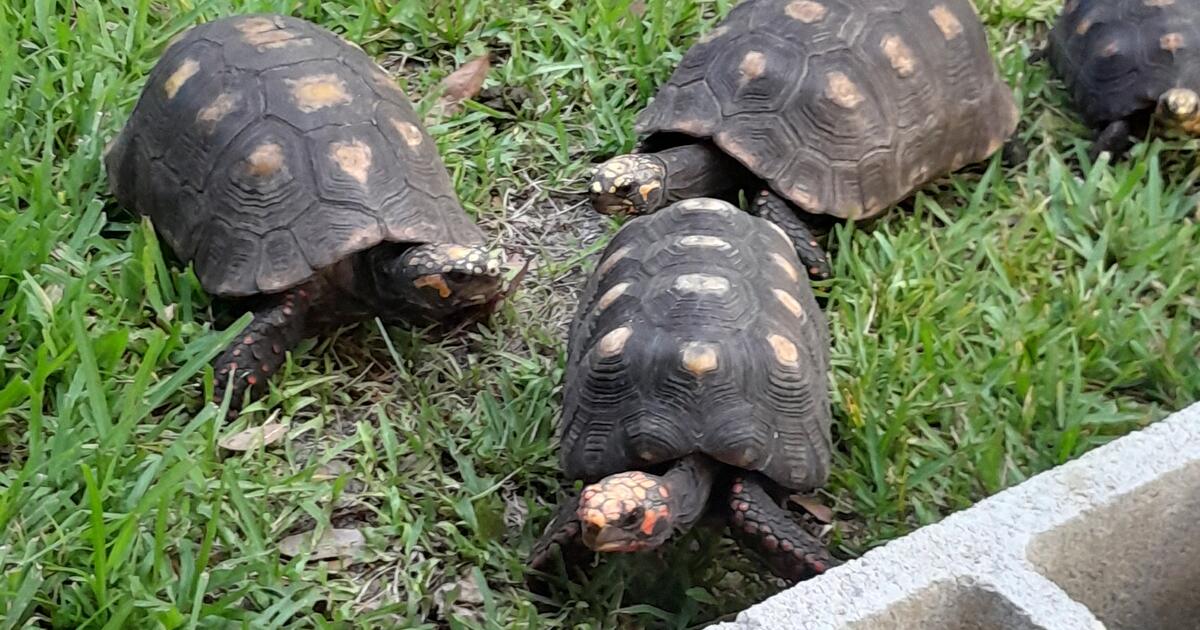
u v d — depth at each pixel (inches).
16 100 60.0
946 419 53.3
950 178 60.8
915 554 43.2
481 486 51.4
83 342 50.3
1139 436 45.3
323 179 53.6
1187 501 45.0
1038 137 62.6
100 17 62.9
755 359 48.3
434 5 66.6
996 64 63.9
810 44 58.0
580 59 64.0
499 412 53.1
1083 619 42.3
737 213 52.0
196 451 50.9
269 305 53.4
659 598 49.3
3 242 54.0
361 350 54.9
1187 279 56.8
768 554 48.2
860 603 42.5
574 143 62.2
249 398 52.9
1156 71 60.3
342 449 51.9
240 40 56.1
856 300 55.9
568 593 49.4
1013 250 57.9
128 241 56.0
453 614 48.8
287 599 48.3
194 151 54.6
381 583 49.7
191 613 47.4
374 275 54.2
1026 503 44.1
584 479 48.5
